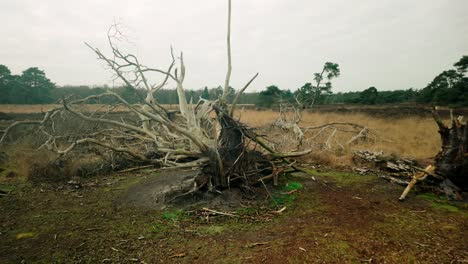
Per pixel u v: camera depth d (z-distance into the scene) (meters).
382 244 4.00
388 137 13.37
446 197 5.98
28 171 7.79
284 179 7.16
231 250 3.87
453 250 3.82
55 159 8.05
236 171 6.07
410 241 4.08
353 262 3.54
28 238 4.38
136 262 3.64
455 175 6.11
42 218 5.14
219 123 6.74
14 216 5.24
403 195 5.83
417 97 33.94
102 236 4.40
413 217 4.97
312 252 3.78
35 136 10.92
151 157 9.52
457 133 6.26
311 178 7.43
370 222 4.76
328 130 14.14
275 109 25.83
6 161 9.38
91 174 8.32
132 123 13.22
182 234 4.40
